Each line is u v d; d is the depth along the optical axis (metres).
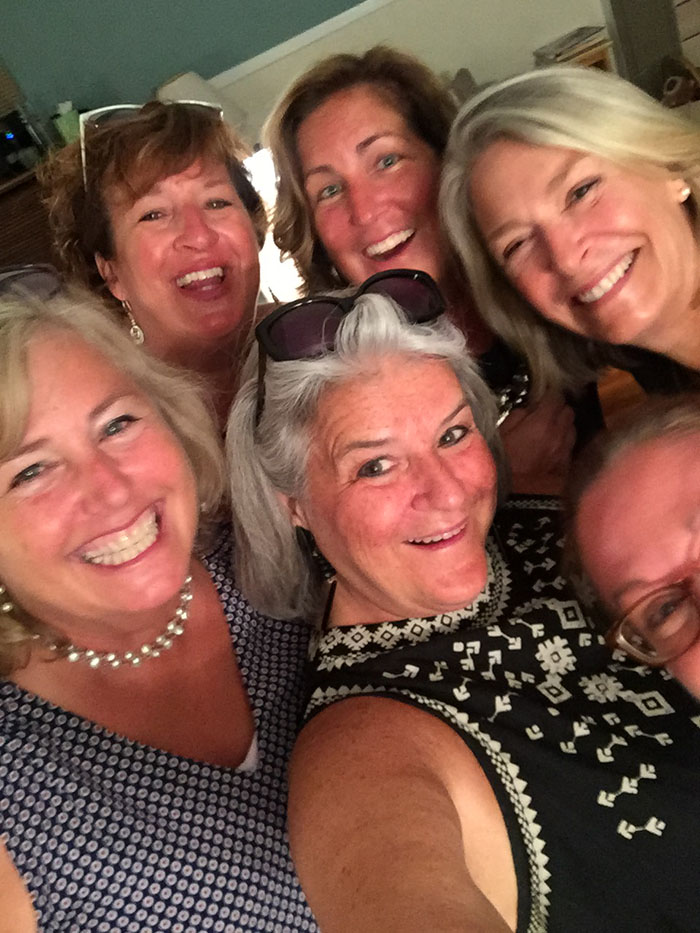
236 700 0.49
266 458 0.47
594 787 0.40
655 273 0.57
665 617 0.41
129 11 1.57
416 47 1.64
